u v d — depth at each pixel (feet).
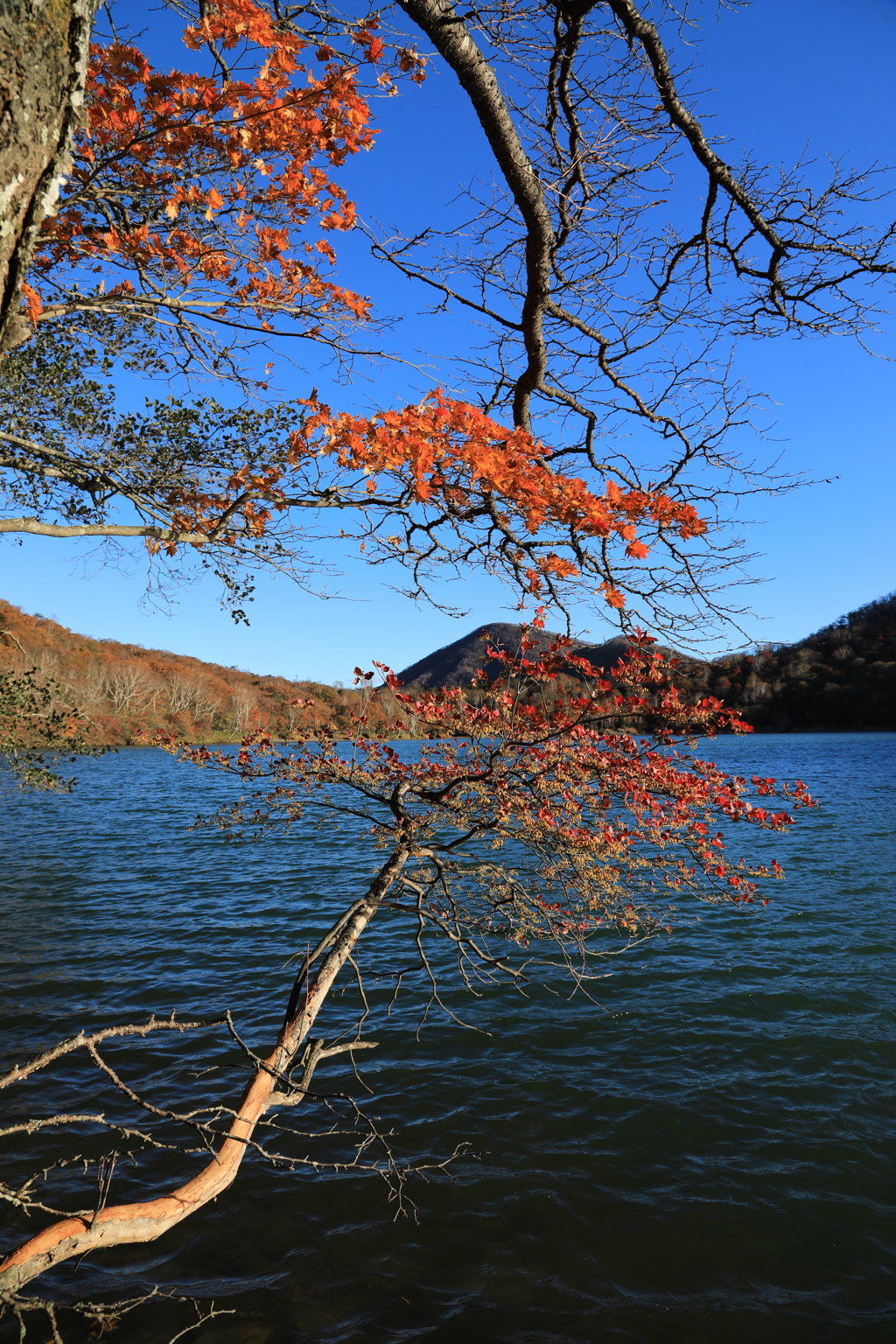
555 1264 15.29
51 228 11.83
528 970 30.96
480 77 10.00
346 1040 24.86
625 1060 23.52
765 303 13.92
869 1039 24.88
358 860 56.13
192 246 12.75
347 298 13.93
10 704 28.50
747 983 29.76
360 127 11.24
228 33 10.23
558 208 12.70
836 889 44.68
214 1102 21.27
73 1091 21.79
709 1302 14.34
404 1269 15.16
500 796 16.70
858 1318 14.01
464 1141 19.40
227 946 34.91
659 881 23.91
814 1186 17.61
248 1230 16.24
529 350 13.96
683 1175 18.01
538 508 10.14
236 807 21.83
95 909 41.65
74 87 5.06
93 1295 14.48
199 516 16.44
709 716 16.88
